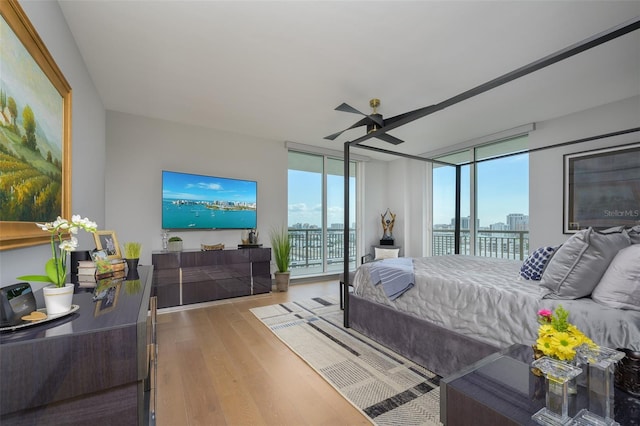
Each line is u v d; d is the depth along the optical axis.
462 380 1.14
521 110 3.61
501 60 2.53
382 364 2.17
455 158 5.36
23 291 0.99
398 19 2.02
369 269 2.78
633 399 1.03
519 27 2.10
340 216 6.05
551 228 3.85
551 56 1.49
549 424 0.89
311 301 3.97
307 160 5.58
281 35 2.20
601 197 3.40
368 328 2.66
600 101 3.34
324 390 1.86
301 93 3.18
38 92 1.38
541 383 1.11
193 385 1.91
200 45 2.32
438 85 2.98
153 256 3.56
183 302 3.72
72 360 0.85
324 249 5.75
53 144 1.59
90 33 2.15
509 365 1.24
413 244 6.01
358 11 1.95
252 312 3.47
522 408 0.96
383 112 3.67
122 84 2.96
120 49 2.36
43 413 0.84
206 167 4.35
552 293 1.64
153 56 2.46
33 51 1.32
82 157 2.39
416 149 5.55
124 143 3.76
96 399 0.91
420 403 1.71
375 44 2.31
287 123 4.18
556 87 3.00
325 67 2.65
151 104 3.49
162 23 2.06
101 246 2.14
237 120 4.06
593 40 1.35
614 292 1.41
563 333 0.99
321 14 1.98
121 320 0.98
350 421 1.57
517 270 2.45
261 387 1.89
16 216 1.16
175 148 4.11
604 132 3.42
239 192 4.57
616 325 1.29
